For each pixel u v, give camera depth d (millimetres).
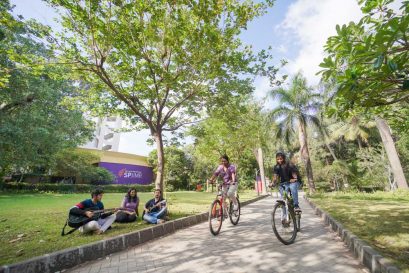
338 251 4543
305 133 23656
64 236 5164
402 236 4648
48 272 3752
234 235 5988
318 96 23312
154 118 10031
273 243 5121
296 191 5887
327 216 7516
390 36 2811
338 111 4203
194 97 9164
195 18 7578
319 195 17062
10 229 5676
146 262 4227
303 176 35844
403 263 3273
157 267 3953
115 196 19328
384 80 3230
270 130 24016
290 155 39906
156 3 6723
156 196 7211
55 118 20547
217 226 6273
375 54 2990
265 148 27766
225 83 8734
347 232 5066
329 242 5176
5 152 19109
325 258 4156
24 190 21766
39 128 18547
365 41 3223
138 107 9102
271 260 4094
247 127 17922
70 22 6566
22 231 5500
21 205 10625
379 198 12992
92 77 8445
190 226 7590
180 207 10695
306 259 4113
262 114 23266
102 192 5930
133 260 4352
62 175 29016
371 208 8602
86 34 6844
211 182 6984
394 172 18531
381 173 27766
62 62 6883
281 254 4383
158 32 7641
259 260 4105
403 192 15156
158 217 6809
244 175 31047
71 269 3957
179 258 4371
